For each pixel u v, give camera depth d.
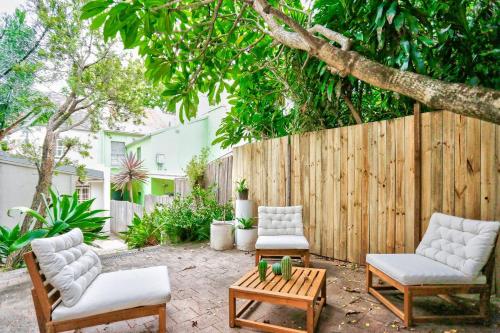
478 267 2.33
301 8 3.93
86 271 2.28
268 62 3.56
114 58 6.95
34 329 2.37
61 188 8.36
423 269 2.44
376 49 2.70
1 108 6.70
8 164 7.05
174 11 1.72
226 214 5.82
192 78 2.43
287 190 4.82
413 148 3.42
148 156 12.41
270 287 2.38
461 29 2.77
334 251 4.21
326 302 2.81
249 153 5.54
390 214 3.62
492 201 2.89
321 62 3.67
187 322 2.46
